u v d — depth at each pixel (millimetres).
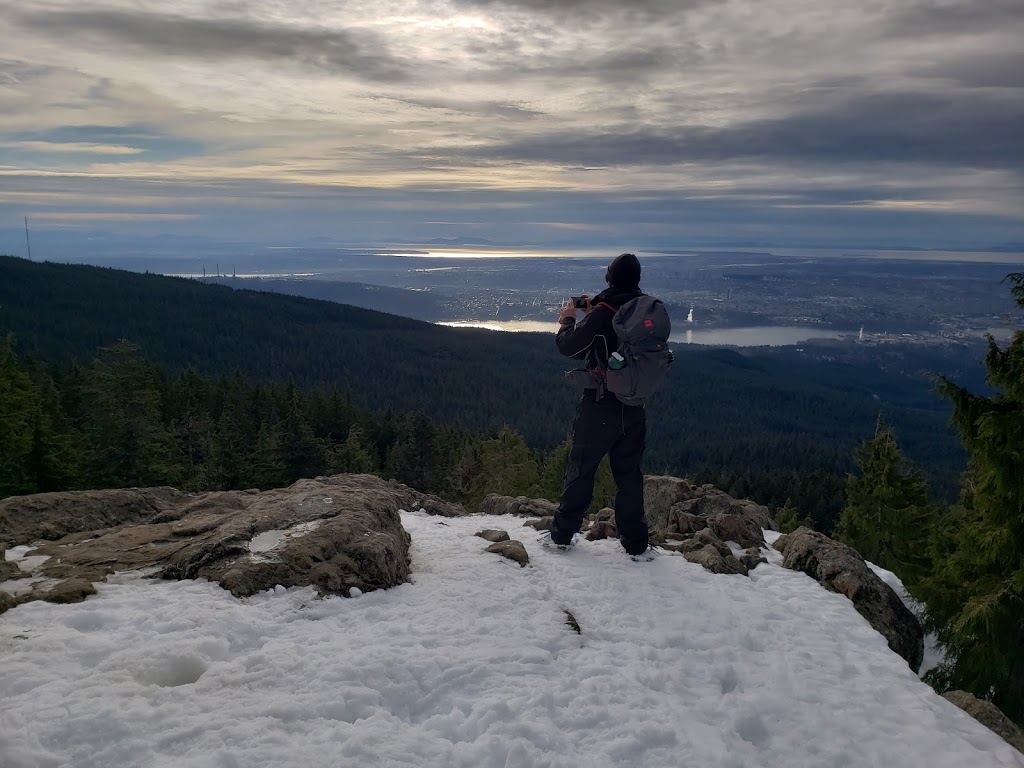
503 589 4863
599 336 5605
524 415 144125
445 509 8539
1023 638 10133
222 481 37438
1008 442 10320
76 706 2812
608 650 4016
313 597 4293
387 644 3740
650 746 3010
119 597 4094
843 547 6074
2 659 3203
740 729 3334
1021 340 10219
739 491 72500
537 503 8641
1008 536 10398
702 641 4258
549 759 2805
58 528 5738
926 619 11266
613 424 5699
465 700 3268
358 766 2613
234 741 2711
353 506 5586
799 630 4605
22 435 26375
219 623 3738
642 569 5551
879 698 3750
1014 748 3395
